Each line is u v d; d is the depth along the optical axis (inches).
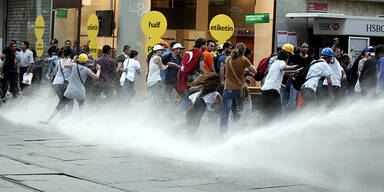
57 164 839.1
